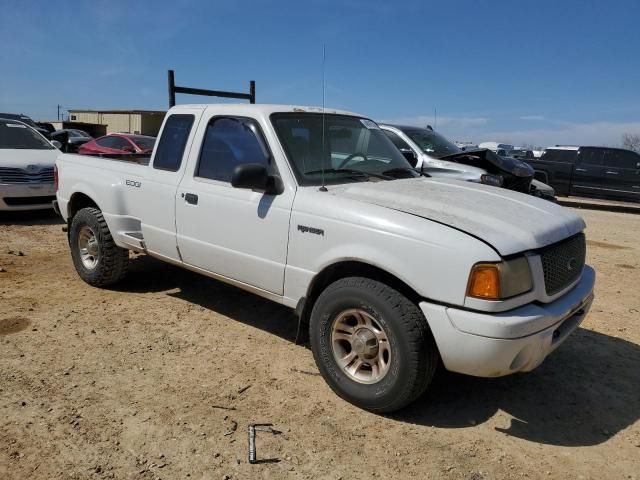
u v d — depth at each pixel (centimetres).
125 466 285
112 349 420
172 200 456
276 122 401
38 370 381
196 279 605
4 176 875
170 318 489
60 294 542
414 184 407
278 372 393
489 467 296
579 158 1631
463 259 295
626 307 566
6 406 334
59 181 596
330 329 353
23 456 289
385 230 321
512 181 902
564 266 344
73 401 343
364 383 340
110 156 627
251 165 365
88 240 562
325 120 436
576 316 363
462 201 361
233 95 691
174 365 398
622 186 1556
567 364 426
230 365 402
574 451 314
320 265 353
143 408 339
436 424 335
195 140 447
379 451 305
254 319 494
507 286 296
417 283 309
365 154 445
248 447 304
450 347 303
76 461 287
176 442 306
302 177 382
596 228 1146
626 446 321
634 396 380
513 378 399
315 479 281
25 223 906
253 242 394
